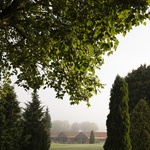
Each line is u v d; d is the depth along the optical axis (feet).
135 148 81.71
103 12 20.10
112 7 19.45
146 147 81.05
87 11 21.50
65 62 28.68
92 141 388.37
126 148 73.82
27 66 29.71
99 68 29.63
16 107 141.18
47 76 30.71
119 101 77.10
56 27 22.71
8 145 133.69
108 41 22.06
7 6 22.63
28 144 142.31
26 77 31.24
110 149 75.15
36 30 24.62
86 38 22.27
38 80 30.89
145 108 85.92
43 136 146.51
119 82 78.89
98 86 29.99
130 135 83.51
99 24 21.11
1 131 133.28
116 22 22.18
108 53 27.22
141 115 84.84
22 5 22.16
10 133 135.33
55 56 27.22
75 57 24.32
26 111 154.10
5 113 137.49
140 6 19.24
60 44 23.18
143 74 152.76
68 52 23.70
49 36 24.18
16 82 31.81
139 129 83.25
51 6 22.52
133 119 85.76
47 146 146.61
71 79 29.50
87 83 29.78
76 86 29.78
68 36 22.15
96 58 28.71
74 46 23.41
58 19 23.07
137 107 87.15
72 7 22.07
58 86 30.12
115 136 75.20
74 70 29.35
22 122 144.87
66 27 22.56
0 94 38.60
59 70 29.40
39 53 28.09
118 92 77.97
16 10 22.06
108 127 77.51
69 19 22.80
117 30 22.54
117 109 76.64
